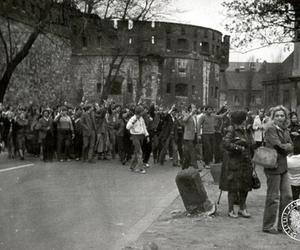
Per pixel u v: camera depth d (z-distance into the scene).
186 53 67.50
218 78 74.75
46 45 42.19
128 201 8.93
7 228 6.62
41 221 7.09
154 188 10.67
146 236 6.26
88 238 6.14
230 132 7.59
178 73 67.00
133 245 5.73
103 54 60.97
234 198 7.68
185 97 67.62
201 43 69.62
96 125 16.58
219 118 15.88
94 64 61.41
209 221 7.29
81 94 61.38
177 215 7.66
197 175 7.68
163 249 5.63
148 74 64.25
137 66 61.84
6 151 19.94
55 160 16.95
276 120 6.66
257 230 6.75
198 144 16.73
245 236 6.38
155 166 15.80
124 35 42.84
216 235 6.40
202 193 7.71
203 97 70.06
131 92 62.06
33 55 39.69
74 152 17.34
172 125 16.34
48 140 16.34
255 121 17.84
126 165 15.66
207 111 15.38
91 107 16.64
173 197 9.27
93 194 9.62
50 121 16.38
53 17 29.80
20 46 37.03
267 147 6.62
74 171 13.56
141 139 14.05
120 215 7.64
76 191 9.95
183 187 7.68
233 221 7.35
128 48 43.56
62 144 16.67
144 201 8.96
